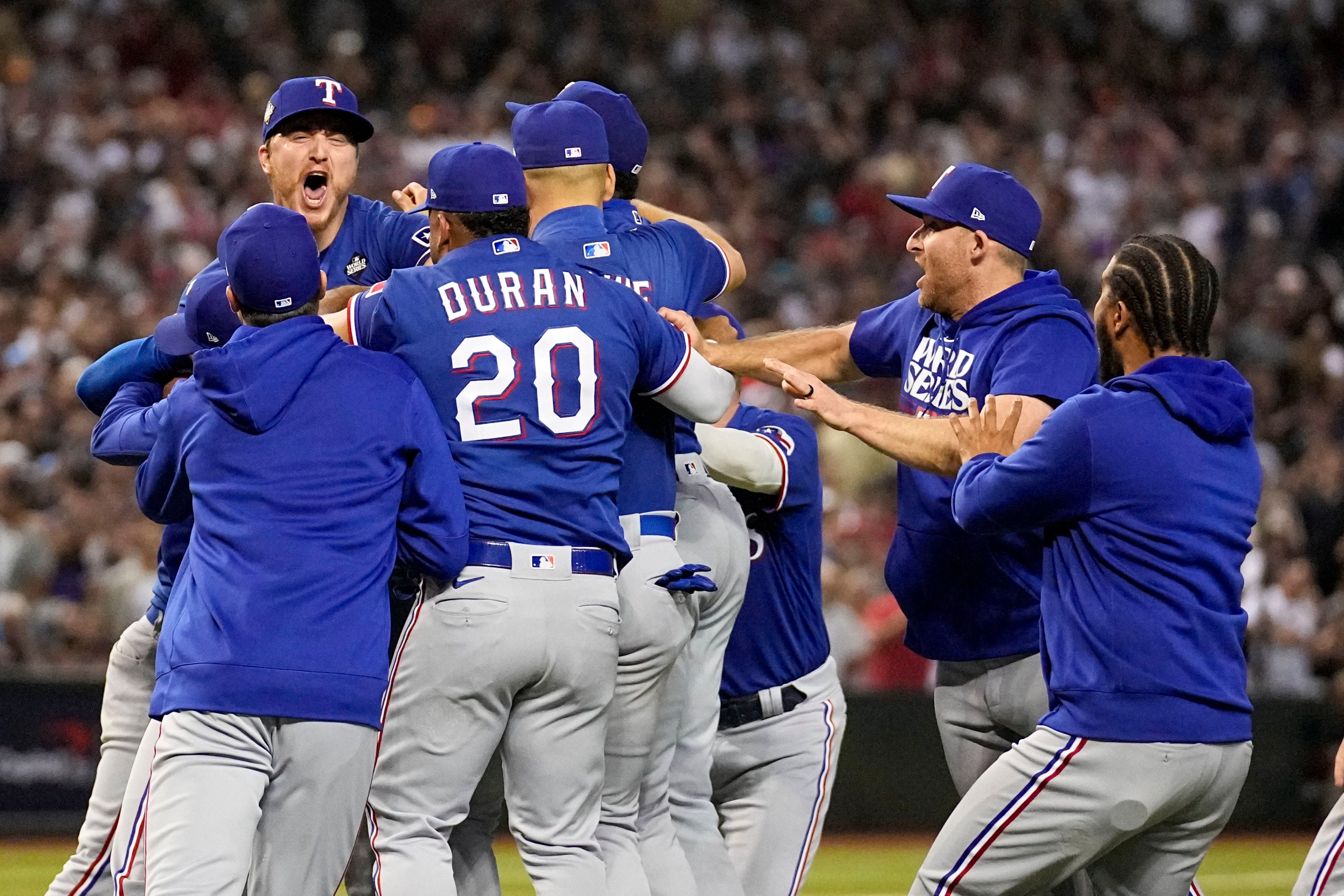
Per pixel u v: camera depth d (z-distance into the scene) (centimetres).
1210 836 1587
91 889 1822
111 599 3994
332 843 1480
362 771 1484
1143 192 7069
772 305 6122
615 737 1667
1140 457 1526
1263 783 4272
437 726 1531
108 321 4947
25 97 5844
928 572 1895
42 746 3669
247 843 1442
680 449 1803
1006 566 1834
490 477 1542
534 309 1568
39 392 4650
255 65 6619
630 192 1897
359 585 1487
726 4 7494
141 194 5628
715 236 1992
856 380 2156
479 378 1546
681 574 1655
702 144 6700
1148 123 7625
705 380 1653
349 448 1502
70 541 4178
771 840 1905
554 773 1566
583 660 1548
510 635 1514
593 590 1557
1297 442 5791
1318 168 7362
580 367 1564
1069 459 1529
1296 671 4547
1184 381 1563
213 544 1485
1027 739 1576
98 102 5997
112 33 6391
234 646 1445
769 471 1852
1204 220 6981
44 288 5144
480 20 7112
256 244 1512
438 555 1510
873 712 4034
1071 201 6888
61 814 3678
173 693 1462
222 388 1474
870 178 6794
